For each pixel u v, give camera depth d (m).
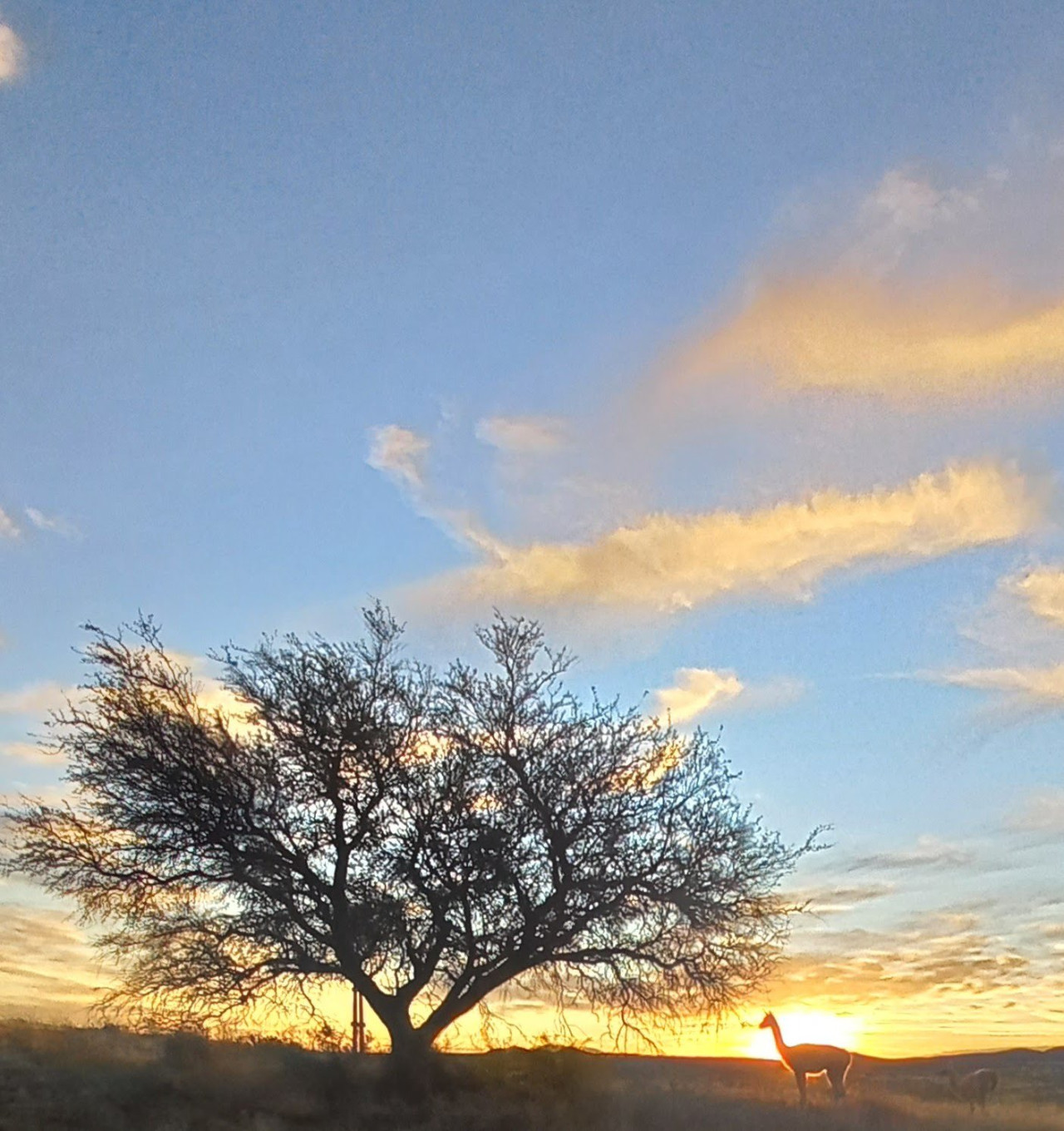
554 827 25.64
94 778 25.77
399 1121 22.55
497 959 25.97
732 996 26.23
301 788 25.86
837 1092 29.73
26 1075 22.48
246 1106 22.30
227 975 25.55
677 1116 25.00
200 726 26.02
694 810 26.42
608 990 26.31
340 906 25.64
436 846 25.48
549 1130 22.80
